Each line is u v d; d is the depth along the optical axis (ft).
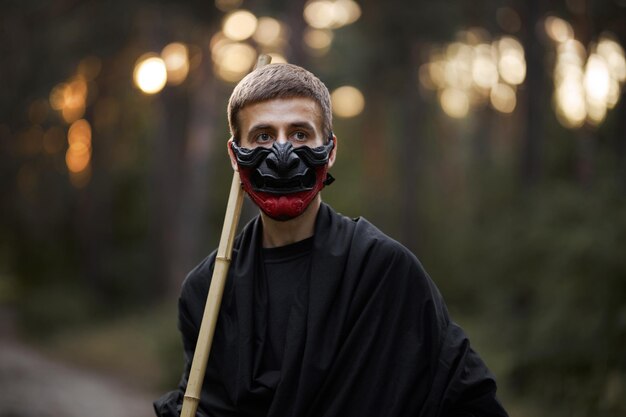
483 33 95.96
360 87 100.22
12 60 77.61
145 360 60.03
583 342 31.04
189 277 9.30
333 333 8.27
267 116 8.37
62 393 49.70
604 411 29.30
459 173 132.05
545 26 77.41
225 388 8.67
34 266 101.04
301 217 8.61
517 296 39.65
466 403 8.38
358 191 120.26
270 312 8.54
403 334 8.40
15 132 83.05
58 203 106.11
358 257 8.41
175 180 88.12
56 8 77.05
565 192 36.11
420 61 94.38
